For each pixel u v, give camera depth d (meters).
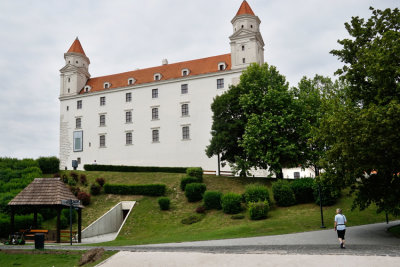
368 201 19.75
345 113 18.30
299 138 35.94
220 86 55.19
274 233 21.33
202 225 27.94
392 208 18.23
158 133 58.38
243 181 38.75
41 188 22.11
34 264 14.81
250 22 56.09
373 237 17.98
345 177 18.94
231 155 40.41
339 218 14.48
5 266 14.86
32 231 22.92
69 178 39.50
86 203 34.16
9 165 40.53
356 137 16.52
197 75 56.72
